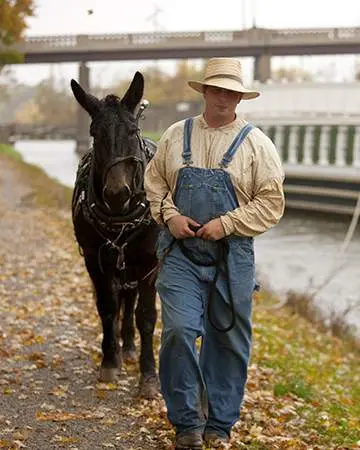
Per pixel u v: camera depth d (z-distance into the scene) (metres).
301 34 98.69
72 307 14.84
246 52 100.75
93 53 101.88
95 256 9.65
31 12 59.81
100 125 8.66
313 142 43.78
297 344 15.12
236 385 7.82
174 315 7.38
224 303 7.57
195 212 7.42
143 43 100.25
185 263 7.50
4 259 20.62
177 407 7.44
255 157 7.39
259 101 48.88
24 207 34.69
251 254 7.61
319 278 23.81
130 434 8.30
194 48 100.56
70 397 9.49
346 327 17.64
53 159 99.44
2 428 8.41
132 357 10.91
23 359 11.05
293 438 8.30
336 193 39.81
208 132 7.48
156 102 132.62
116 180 8.52
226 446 7.69
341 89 47.56
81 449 7.92
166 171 7.59
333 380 12.83
